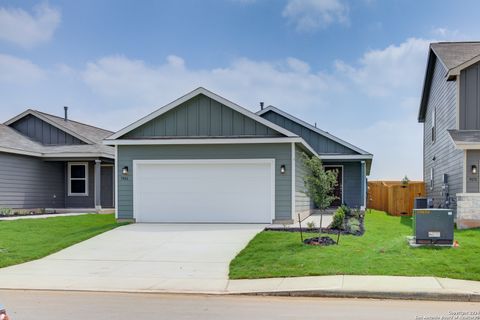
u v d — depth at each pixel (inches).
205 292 341.4
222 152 676.7
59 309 292.2
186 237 559.5
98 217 810.2
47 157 927.7
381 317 268.2
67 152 919.0
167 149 689.6
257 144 669.3
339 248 456.4
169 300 318.3
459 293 312.8
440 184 852.0
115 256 473.4
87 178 1002.1
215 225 652.1
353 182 1024.9
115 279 385.4
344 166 1029.2
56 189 986.1
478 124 705.0
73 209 951.6
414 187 973.2
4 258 466.3
